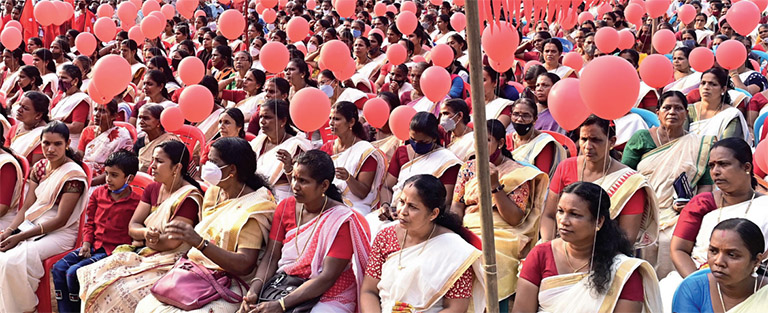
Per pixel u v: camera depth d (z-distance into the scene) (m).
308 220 3.68
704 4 13.56
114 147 6.25
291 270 3.61
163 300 3.67
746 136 5.68
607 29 7.75
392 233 3.44
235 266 3.68
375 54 9.91
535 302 3.16
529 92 6.79
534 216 4.14
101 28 9.19
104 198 4.57
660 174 4.77
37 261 4.55
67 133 4.88
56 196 4.75
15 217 4.91
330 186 3.74
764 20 12.43
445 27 11.75
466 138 5.27
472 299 3.31
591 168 4.07
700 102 6.06
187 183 4.36
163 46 12.38
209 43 10.70
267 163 5.47
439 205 3.26
